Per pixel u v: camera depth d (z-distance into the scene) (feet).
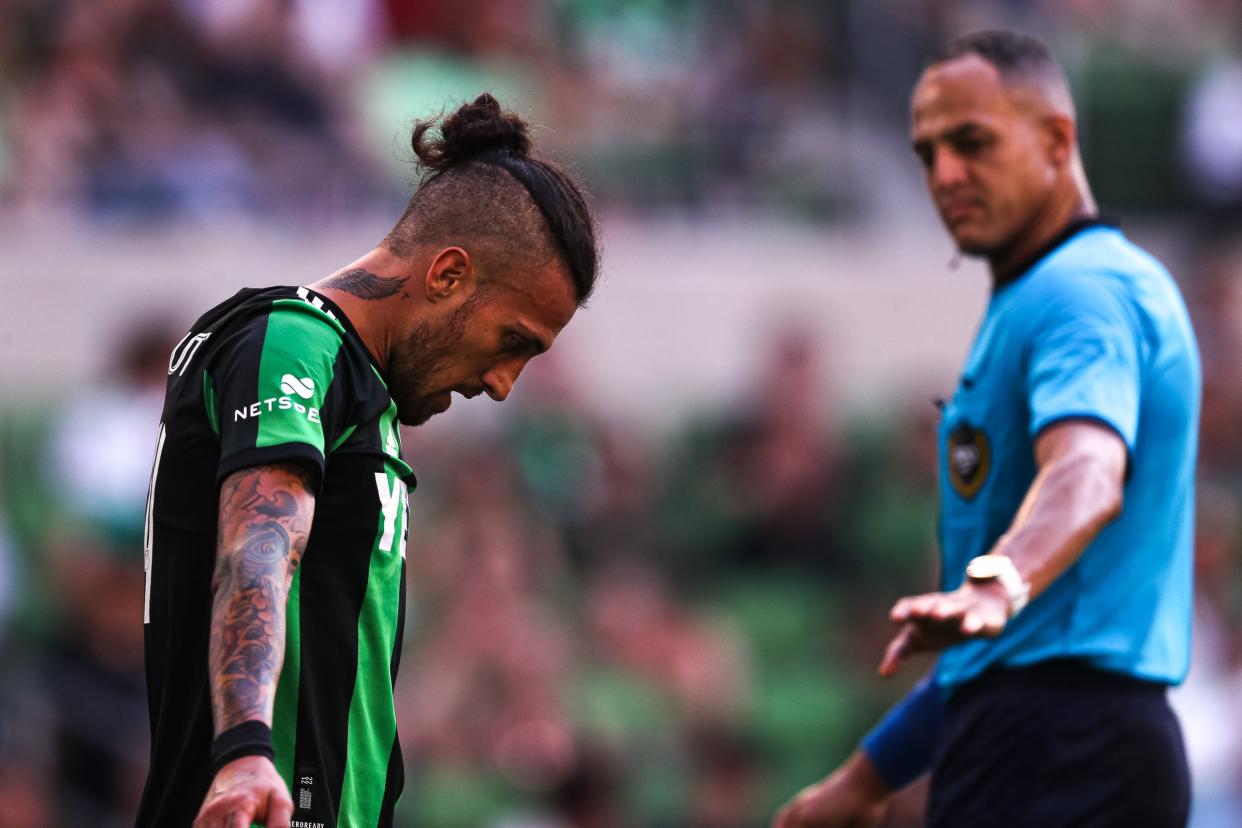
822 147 133.39
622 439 111.86
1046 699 36.86
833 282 125.08
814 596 111.96
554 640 99.66
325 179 116.98
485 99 31.45
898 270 126.72
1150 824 36.86
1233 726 95.14
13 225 110.73
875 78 137.69
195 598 29.45
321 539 29.50
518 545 100.12
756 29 136.26
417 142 31.50
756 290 123.85
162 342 95.81
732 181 128.98
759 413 115.14
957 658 38.47
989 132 38.58
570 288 30.86
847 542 114.01
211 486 29.30
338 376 29.37
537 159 31.30
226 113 116.26
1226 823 93.86
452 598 95.14
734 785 99.35
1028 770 36.94
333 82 119.44
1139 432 36.91
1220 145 135.95
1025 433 37.32
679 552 112.37
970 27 139.03
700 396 120.78
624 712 99.60
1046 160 38.81
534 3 133.18
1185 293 132.57
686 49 135.23
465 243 30.50
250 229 114.32
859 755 43.16
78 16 115.55
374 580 30.01
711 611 109.91
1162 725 37.19
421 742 90.84
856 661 108.68
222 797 24.59
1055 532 32.27
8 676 86.43
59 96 113.80
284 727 28.99
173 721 29.68
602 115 128.77
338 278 30.89
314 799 29.04
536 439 106.63
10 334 109.19
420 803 89.40
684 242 123.85
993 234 38.91
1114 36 143.13
